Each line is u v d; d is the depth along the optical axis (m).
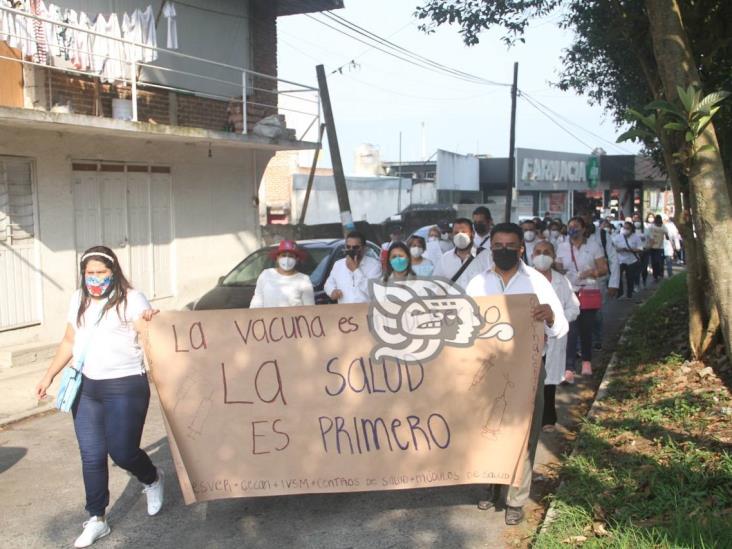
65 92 11.41
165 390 4.72
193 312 4.75
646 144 10.91
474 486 5.53
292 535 4.76
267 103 16.52
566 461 5.61
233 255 15.20
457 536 4.67
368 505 5.20
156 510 5.10
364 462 4.73
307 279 6.91
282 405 4.75
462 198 37.12
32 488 5.74
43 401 8.33
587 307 8.80
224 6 15.09
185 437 4.72
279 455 4.73
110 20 11.18
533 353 4.66
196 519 5.05
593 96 13.49
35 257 10.71
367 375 4.75
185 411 4.73
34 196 10.68
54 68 10.15
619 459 5.38
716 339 7.70
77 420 4.67
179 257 13.72
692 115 5.49
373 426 4.74
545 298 4.91
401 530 4.78
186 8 14.09
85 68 11.00
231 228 15.12
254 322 4.77
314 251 10.64
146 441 6.88
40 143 10.70
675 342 9.05
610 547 3.98
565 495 4.84
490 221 8.48
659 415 6.15
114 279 4.66
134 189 12.67
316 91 15.64
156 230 13.21
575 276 8.91
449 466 4.72
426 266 7.77
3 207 10.20
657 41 6.04
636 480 4.87
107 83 12.21
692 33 7.90
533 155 38.38
